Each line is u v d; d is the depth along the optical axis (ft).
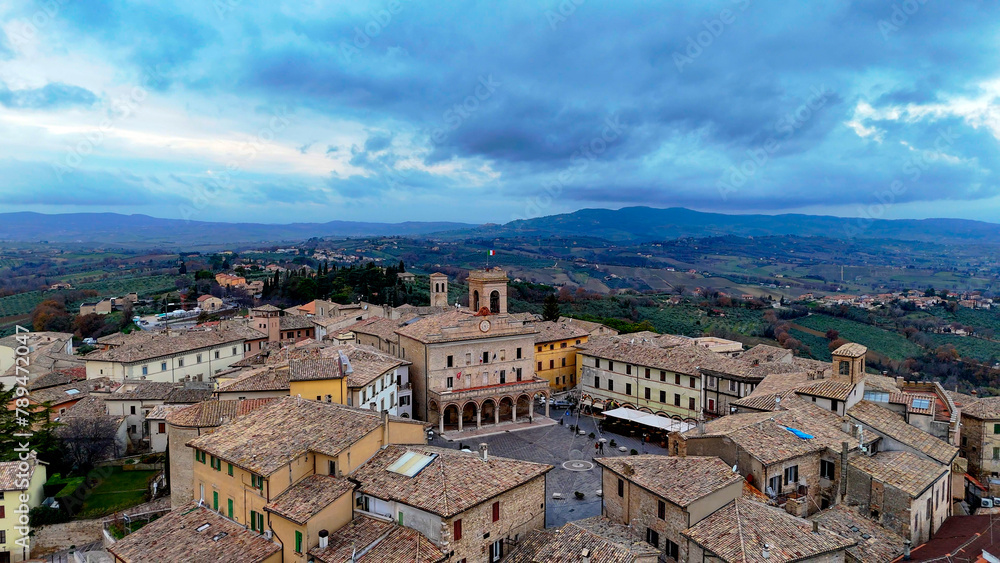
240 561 162.20
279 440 188.03
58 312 641.40
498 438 318.45
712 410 310.86
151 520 231.91
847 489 184.96
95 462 279.08
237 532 177.99
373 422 191.93
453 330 342.64
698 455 192.34
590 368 377.50
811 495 188.65
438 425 338.54
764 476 176.35
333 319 507.71
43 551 232.94
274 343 484.33
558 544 162.50
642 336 446.60
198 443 195.31
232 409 231.30
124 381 346.74
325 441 183.93
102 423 285.84
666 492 164.25
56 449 269.44
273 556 166.81
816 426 203.00
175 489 225.15
